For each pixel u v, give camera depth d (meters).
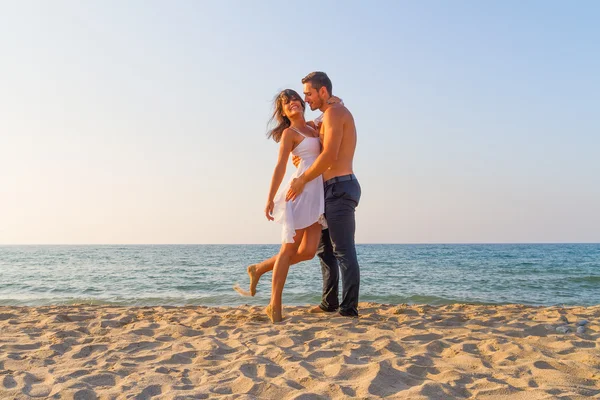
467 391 2.23
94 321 4.41
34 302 9.62
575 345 3.15
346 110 4.09
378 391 2.24
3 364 2.94
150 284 15.29
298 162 4.18
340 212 4.09
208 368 2.72
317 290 11.52
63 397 2.28
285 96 4.18
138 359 2.98
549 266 27.27
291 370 2.61
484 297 11.28
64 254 55.91
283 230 4.01
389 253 54.94
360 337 3.41
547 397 2.10
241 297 10.20
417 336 3.43
